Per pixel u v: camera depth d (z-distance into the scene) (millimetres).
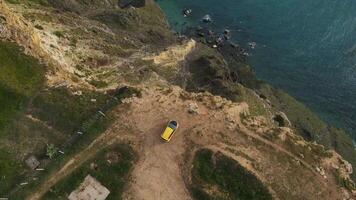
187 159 70438
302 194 70250
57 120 71688
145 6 145250
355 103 132875
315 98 132750
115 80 94250
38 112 71688
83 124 71688
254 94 116312
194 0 157125
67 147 69188
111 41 114000
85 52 100688
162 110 77000
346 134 123438
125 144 70625
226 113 79312
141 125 73812
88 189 65750
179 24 147625
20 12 100688
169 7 154375
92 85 85188
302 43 146000
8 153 67188
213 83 109500
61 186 65375
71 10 124250
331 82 137125
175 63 114062
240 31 147125
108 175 67250
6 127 69188
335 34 149000
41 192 64562
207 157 70875
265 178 70188
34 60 76938
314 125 119938
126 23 129375
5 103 71000
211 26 147625
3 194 63625
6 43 75250
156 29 134375
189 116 77062
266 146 75312
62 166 67188
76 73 88500
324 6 157250
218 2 156875
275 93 127812
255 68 137000
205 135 74250
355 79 138250
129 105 76375
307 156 75938
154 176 68062
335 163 76688
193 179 68375
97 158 68500
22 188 64438
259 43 144250
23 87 73250
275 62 139625
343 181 74125
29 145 68688
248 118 82312
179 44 125062
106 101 76375
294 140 78250
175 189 67188
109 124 72875
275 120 109875
